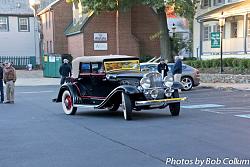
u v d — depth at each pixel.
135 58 14.23
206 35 34.66
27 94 23.88
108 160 7.35
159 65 20.98
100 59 13.69
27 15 51.41
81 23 39.59
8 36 50.78
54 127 11.38
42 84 31.52
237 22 31.75
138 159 7.37
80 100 14.08
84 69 14.13
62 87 14.56
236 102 16.70
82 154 7.89
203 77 27.77
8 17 50.69
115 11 38.16
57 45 44.34
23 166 7.12
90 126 11.41
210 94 20.56
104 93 13.66
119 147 8.45
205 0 35.50
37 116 14.01
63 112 15.09
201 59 31.83
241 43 29.12
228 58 27.80
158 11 32.88
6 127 11.59
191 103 16.86
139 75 13.12
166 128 10.67
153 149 8.16
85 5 32.75
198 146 8.32
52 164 7.18
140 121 12.12
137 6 41.09
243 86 22.95
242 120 11.83
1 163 7.36
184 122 11.66
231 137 9.21
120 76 13.29
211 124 11.16
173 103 13.02
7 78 19.25
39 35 50.84
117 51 39.41
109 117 13.35
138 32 41.34
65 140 9.38
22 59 51.00
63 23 44.56
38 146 8.77
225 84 24.86
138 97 12.68
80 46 39.34
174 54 40.47
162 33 33.09
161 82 12.83
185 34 48.84
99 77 13.60
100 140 9.26
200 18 32.47
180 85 13.09
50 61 38.75
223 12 29.45
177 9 30.25
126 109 12.34
